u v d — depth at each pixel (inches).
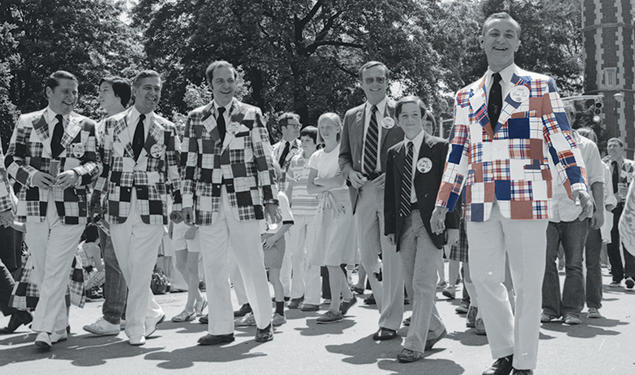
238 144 252.8
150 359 226.5
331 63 1235.9
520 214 177.0
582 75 2098.9
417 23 1331.2
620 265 445.7
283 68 1146.0
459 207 225.5
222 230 253.0
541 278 179.9
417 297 222.1
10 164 251.9
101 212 271.3
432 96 1302.9
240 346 247.3
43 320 242.7
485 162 182.5
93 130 260.7
